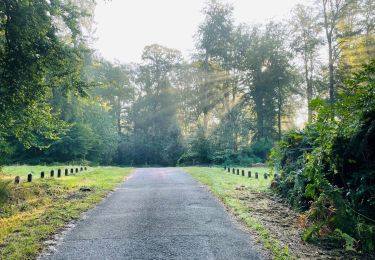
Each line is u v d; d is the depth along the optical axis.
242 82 47.66
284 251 5.09
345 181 6.63
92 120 44.78
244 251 5.16
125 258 4.91
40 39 11.38
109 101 58.44
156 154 49.47
